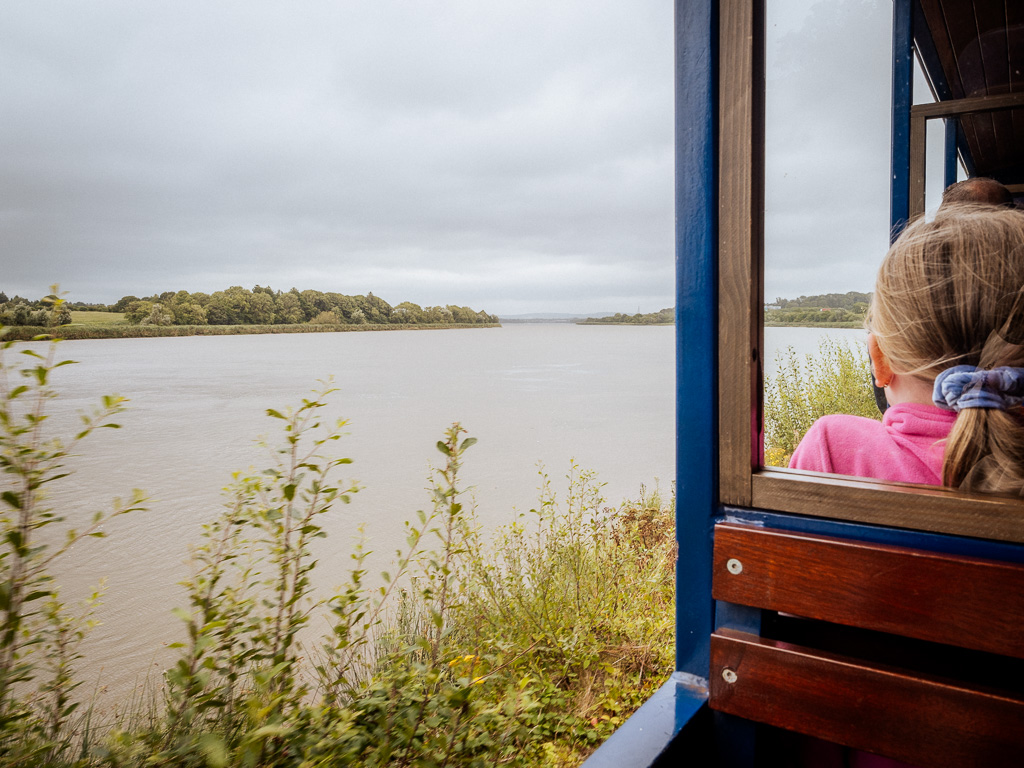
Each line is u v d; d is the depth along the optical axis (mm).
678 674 1176
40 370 1300
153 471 21906
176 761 1364
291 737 1553
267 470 1876
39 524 1324
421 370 77562
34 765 1446
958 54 3170
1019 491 893
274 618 1812
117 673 5742
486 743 1928
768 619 1083
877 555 904
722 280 1079
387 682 1876
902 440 1103
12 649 1396
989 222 1025
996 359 975
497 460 19609
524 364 87312
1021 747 816
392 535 10648
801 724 977
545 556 4590
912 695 890
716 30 1059
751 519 1074
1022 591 806
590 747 2861
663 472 16469
